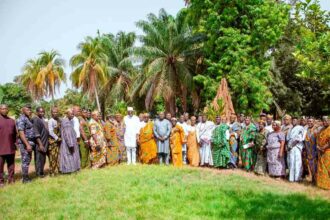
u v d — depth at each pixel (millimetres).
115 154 11898
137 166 11531
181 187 8344
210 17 23469
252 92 22875
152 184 8734
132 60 27797
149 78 27203
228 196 7621
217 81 23688
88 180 9133
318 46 4809
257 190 8258
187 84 26703
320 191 8547
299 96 28344
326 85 5086
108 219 6047
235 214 6402
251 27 23984
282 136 10234
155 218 6094
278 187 8883
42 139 9688
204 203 7098
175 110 27969
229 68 23016
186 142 12898
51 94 43688
